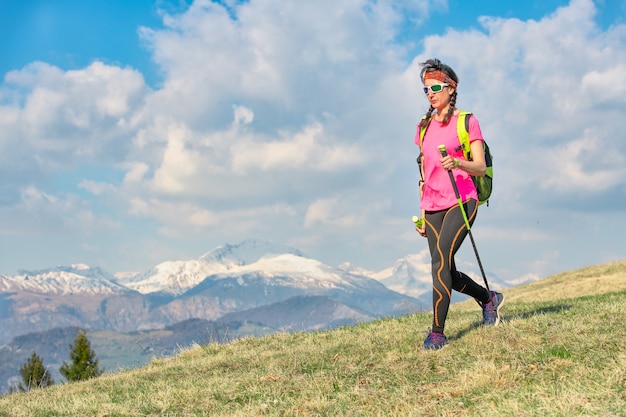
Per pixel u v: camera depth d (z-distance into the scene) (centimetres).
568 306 1141
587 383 656
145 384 992
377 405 709
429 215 865
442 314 870
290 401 753
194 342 1390
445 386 735
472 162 823
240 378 908
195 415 755
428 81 842
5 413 841
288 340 1309
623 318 907
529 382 710
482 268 912
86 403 861
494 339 859
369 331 1219
